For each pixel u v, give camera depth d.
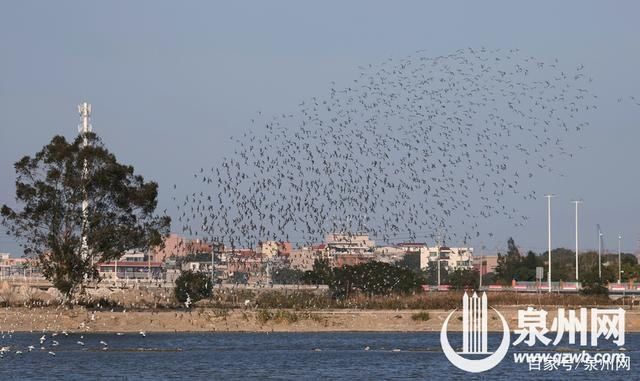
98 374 83.00
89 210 131.50
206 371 84.81
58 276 129.75
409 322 123.19
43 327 120.62
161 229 135.25
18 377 81.44
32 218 129.12
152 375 82.62
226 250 133.38
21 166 129.62
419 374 83.81
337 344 105.12
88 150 130.38
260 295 134.75
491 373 84.88
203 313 123.88
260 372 84.38
